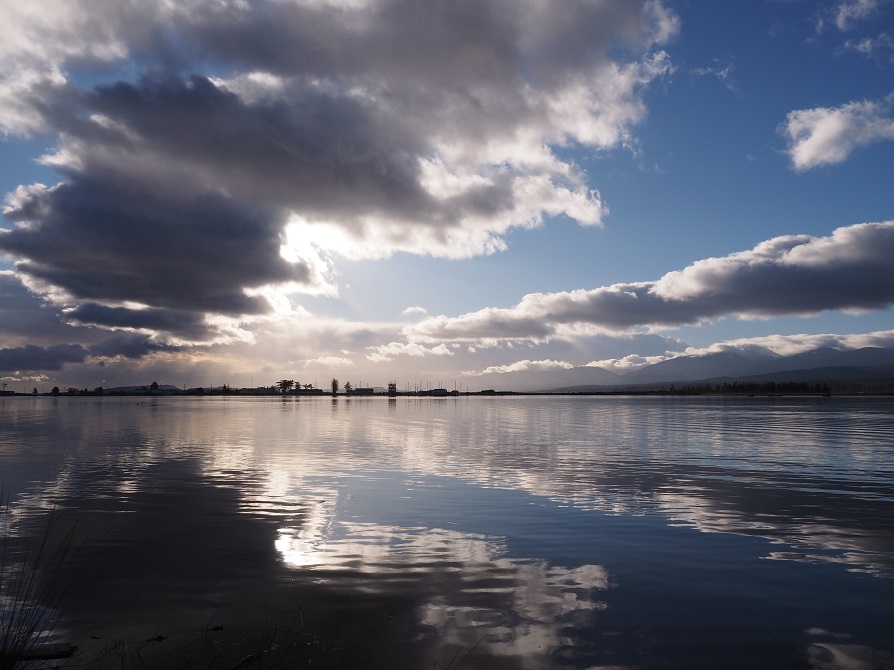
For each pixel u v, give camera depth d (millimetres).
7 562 12344
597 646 8453
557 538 14492
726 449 35844
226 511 17484
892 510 17828
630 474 25125
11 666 7617
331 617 9453
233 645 8398
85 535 14625
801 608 9945
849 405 133375
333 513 17266
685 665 7883
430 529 15336
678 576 11617
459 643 8523
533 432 51188
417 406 144500
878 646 8492
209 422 67625
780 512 17531
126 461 29750
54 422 66750
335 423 66312
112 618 9383
